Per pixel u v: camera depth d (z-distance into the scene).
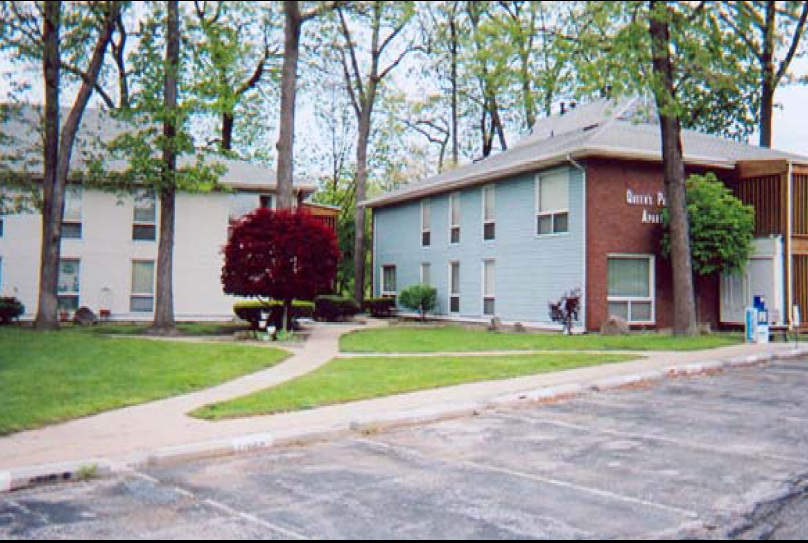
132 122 22.72
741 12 13.27
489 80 17.36
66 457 7.74
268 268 20.62
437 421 9.97
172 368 14.02
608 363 14.64
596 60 16.86
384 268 35.66
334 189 53.19
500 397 11.04
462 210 28.81
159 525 5.74
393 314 34.03
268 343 19.58
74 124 21.73
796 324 19.00
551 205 23.69
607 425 9.43
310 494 6.54
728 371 14.19
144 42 20.98
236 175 31.22
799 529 5.43
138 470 7.57
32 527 5.76
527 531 5.43
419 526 5.58
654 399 11.34
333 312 31.30
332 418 9.60
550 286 23.55
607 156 22.02
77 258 28.86
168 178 22.62
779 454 7.76
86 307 28.09
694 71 17.30
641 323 22.62
